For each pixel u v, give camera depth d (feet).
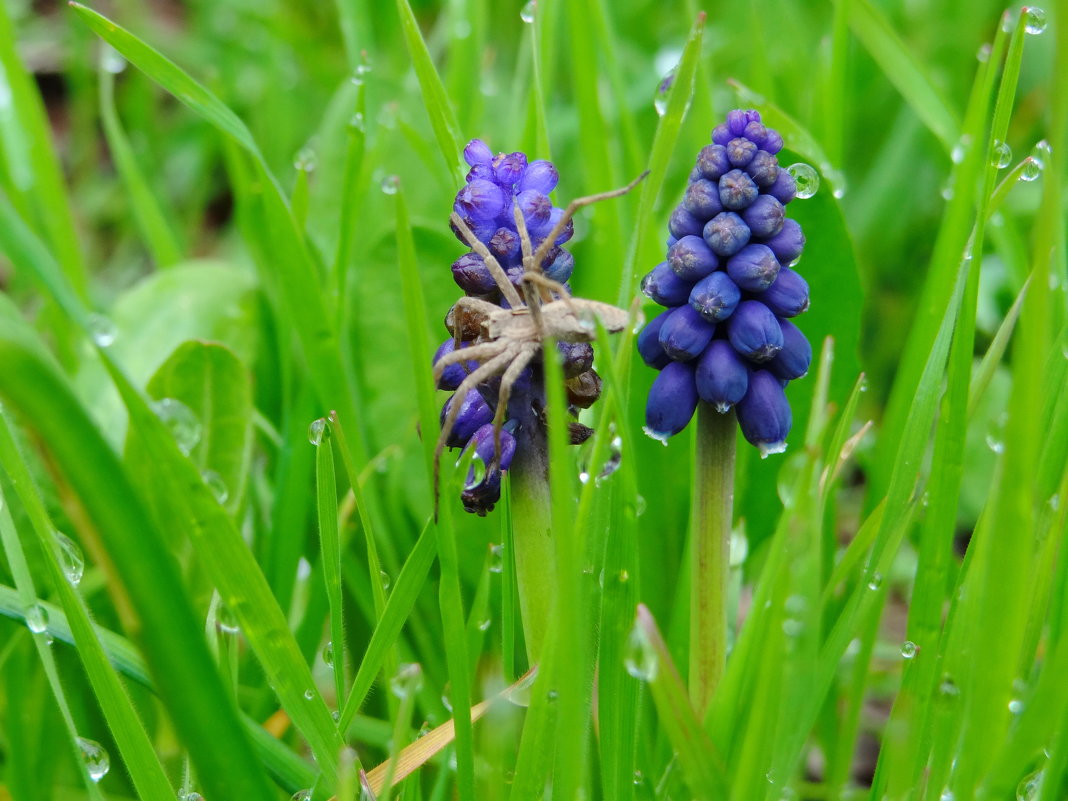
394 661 0.83
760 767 0.72
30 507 0.75
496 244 0.75
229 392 0.93
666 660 0.71
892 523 0.78
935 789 0.77
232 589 0.74
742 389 0.76
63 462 0.68
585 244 1.07
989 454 1.05
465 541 0.92
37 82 1.78
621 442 0.76
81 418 0.68
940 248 0.92
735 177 0.76
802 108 1.28
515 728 0.79
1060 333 0.81
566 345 0.74
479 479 0.75
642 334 0.79
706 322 0.77
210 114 0.84
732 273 0.76
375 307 0.98
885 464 0.93
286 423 0.96
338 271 0.97
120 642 0.81
